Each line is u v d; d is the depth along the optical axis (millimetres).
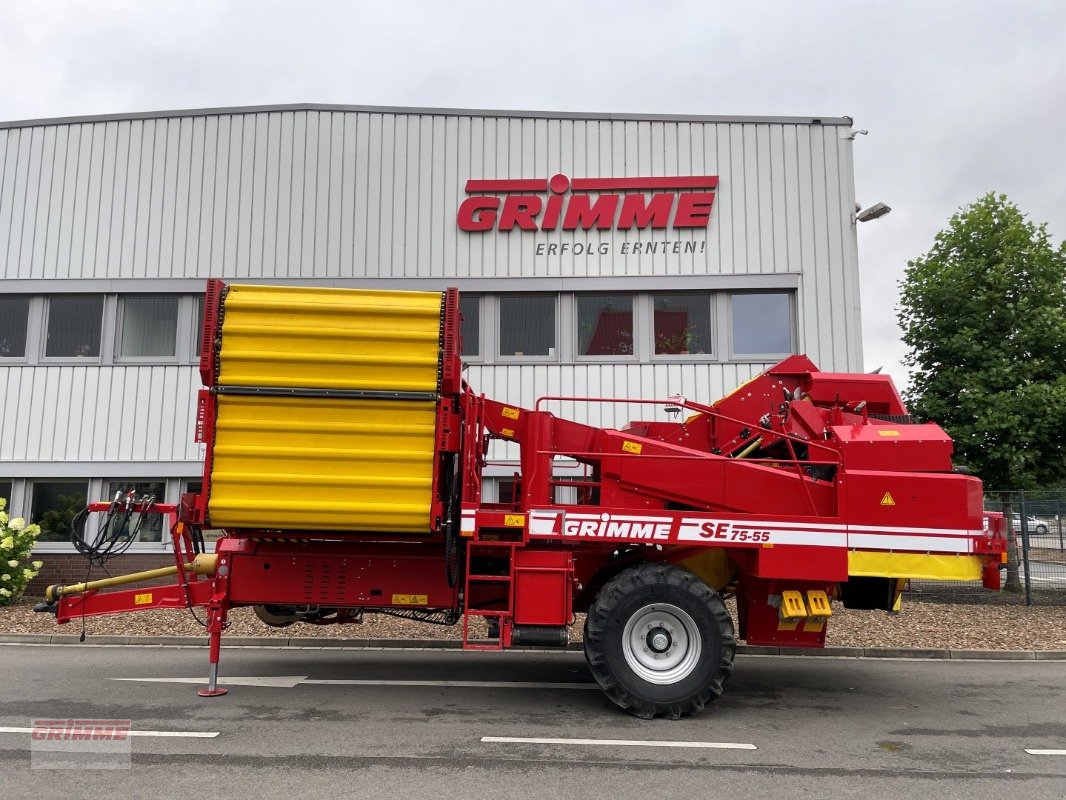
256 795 3984
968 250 12500
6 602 10727
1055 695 6562
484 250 12188
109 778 4223
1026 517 11445
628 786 4203
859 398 6902
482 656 8141
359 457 5652
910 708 6082
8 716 5512
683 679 5562
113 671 7113
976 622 9828
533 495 6008
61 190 12570
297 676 6957
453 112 12344
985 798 4094
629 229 12141
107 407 12133
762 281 11938
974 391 11656
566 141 12273
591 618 5688
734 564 6402
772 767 4570
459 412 5969
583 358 12047
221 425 5652
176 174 12461
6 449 12070
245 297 5781
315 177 12328
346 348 5703
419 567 6168
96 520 12055
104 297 12445
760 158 12156
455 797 3996
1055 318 11570
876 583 6242
